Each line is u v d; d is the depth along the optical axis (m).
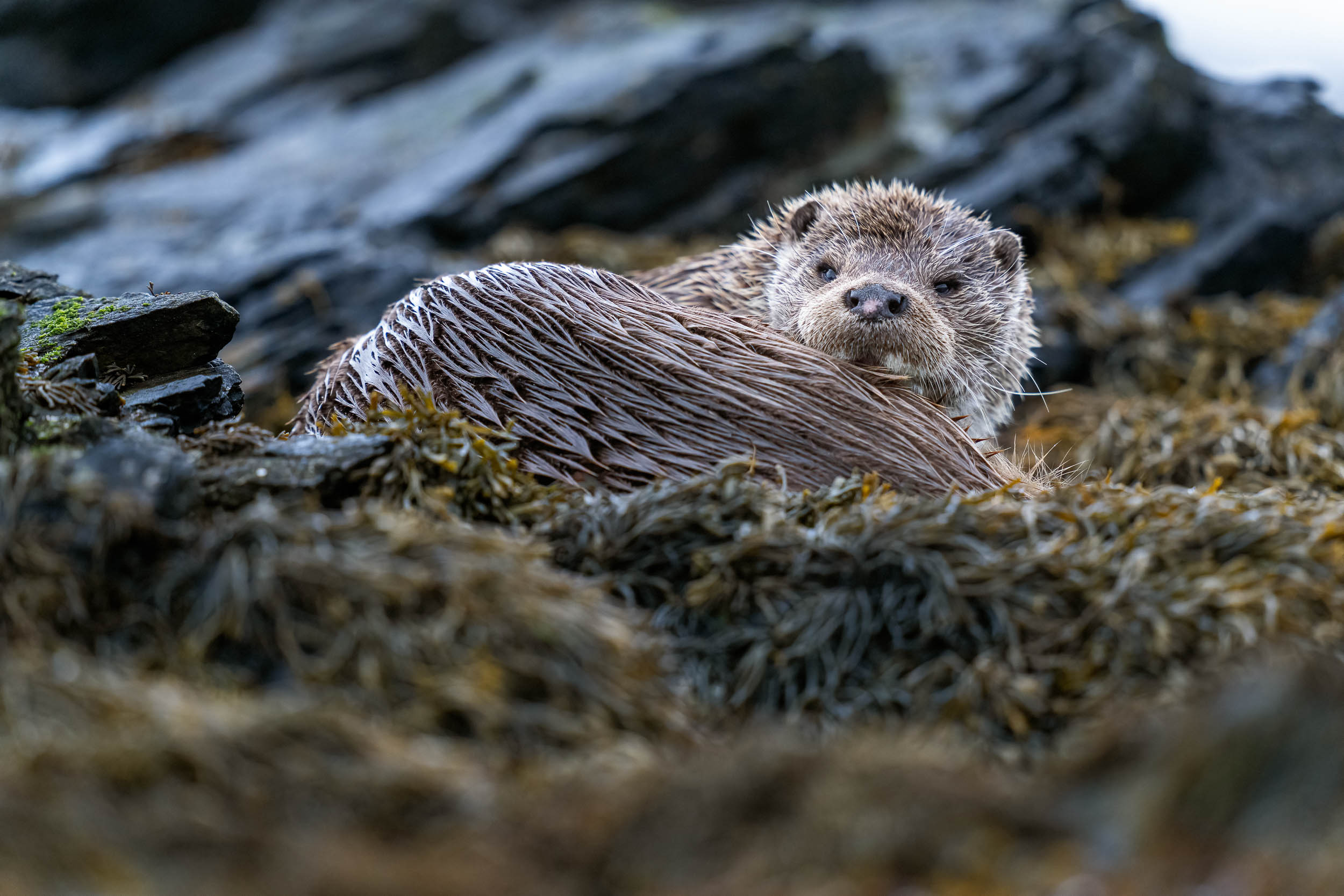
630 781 10.52
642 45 59.12
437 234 47.81
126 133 60.75
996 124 52.34
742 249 27.28
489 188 48.94
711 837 9.92
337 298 40.41
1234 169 52.41
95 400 17.44
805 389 18.81
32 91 71.50
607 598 14.61
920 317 21.88
